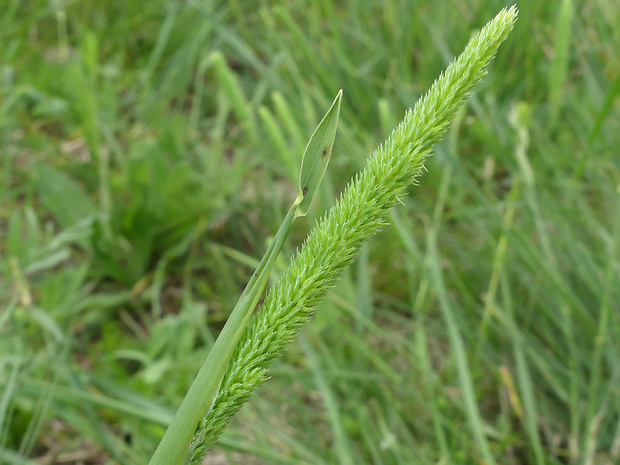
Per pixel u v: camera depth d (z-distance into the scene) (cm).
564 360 45
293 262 14
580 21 63
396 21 67
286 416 44
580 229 52
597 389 43
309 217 47
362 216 14
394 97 64
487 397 47
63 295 48
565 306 42
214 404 15
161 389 46
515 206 55
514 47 67
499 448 41
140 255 55
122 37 75
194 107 67
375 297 53
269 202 60
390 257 53
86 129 56
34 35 76
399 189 14
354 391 42
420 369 42
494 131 57
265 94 70
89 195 60
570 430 43
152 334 47
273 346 14
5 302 50
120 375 45
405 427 41
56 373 40
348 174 58
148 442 40
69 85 61
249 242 59
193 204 54
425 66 66
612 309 44
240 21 72
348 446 37
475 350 43
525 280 47
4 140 60
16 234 48
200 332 51
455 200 53
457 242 54
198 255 58
